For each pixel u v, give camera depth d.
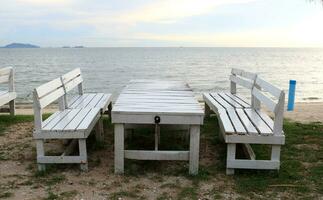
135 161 5.09
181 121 4.41
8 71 7.82
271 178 4.52
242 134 4.44
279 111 4.41
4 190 4.15
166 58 91.69
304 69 45.41
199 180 4.46
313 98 17.89
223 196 4.04
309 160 5.18
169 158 4.61
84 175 4.60
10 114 8.11
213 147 5.85
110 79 32.09
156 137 4.80
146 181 4.43
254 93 5.76
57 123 4.85
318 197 4.03
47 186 4.27
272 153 4.57
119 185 4.30
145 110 4.46
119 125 4.48
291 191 4.18
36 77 34.03
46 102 4.79
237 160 4.57
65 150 5.29
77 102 6.50
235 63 63.28
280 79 30.39
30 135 6.50
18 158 5.24
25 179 4.48
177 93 5.81
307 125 7.39
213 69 45.16
